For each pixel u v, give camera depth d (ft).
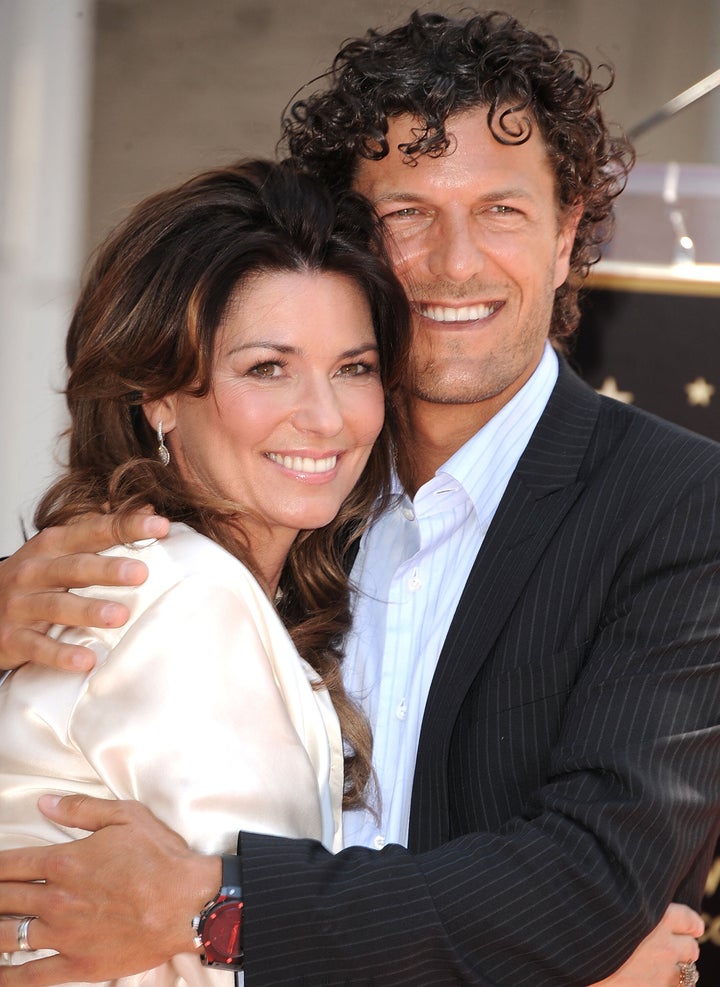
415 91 25.63
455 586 26.91
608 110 50.62
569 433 26.73
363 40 27.40
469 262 25.77
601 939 21.43
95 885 20.59
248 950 20.27
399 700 26.43
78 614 21.95
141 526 22.61
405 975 20.86
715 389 33.50
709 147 50.03
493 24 27.17
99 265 26.23
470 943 21.06
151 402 24.91
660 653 23.32
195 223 24.57
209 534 24.45
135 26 53.21
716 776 23.47
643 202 33.96
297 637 26.73
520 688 24.43
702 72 50.21
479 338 26.48
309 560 27.30
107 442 25.63
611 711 22.98
